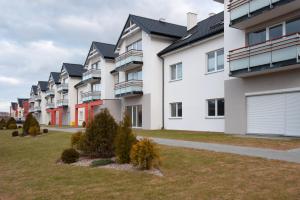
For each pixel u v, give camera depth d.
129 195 6.40
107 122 11.31
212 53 21.16
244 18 15.84
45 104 64.62
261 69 14.99
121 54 28.91
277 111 15.30
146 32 26.09
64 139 18.09
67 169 9.22
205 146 12.28
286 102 14.88
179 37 26.83
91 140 11.12
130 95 27.98
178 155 10.30
